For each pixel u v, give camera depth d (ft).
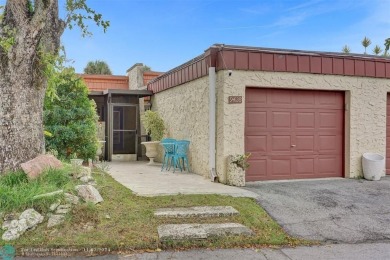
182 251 14.48
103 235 14.96
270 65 26.48
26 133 18.78
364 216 19.07
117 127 43.73
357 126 28.96
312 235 16.55
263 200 20.71
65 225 15.40
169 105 37.91
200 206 18.81
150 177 28.14
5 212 15.42
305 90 28.17
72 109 29.63
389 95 30.55
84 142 29.63
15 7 18.10
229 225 16.56
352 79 28.78
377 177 27.81
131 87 52.85
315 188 24.22
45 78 19.76
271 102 27.37
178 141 32.09
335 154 29.14
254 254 14.35
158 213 17.37
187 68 31.89
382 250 15.07
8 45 17.69
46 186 17.16
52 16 19.75
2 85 18.47
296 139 28.04
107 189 20.70
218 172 26.03
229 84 25.55
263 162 27.20
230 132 25.54
